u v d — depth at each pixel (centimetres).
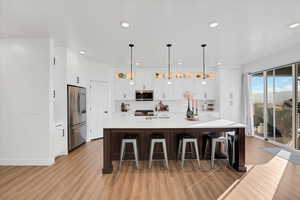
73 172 303
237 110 596
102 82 552
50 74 334
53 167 326
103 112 555
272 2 206
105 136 301
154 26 276
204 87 622
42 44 330
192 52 429
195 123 326
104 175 291
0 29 289
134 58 491
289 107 426
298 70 397
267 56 472
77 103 446
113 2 206
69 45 378
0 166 330
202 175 290
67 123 405
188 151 367
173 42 354
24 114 334
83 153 409
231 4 211
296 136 407
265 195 230
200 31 296
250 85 570
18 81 333
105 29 287
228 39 337
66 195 231
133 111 637
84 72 486
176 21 258
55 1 204
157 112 609
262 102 526
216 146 371
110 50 411
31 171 308
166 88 614
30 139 335
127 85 608
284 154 389
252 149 427
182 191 241
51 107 340
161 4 211
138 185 257
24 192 239
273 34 311
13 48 332
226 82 593
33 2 205
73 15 240
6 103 335
